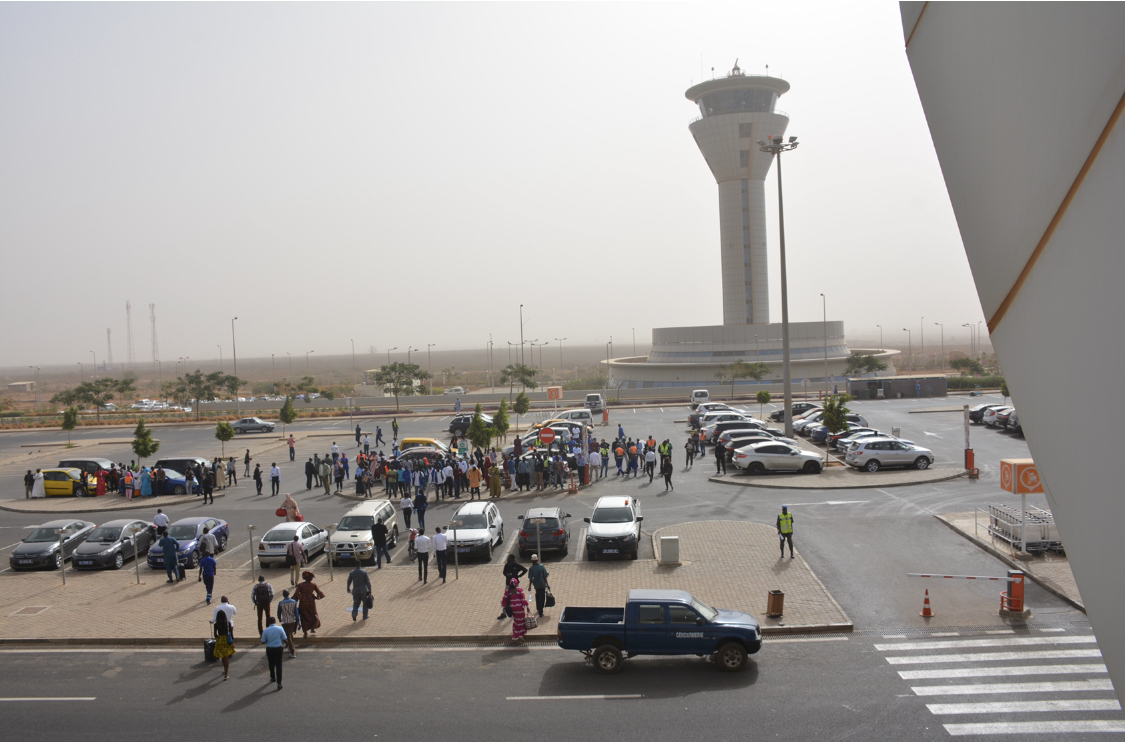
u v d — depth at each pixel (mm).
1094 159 3293
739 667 15547
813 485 33656
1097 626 3600
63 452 57969
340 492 37312
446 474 34906
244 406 87438
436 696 14820
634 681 15250
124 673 16531
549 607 19844
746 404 73500
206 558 21484
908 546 24141
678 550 23109
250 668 16688
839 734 12695
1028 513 23969
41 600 22000
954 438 46719
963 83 4117
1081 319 3436
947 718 13164
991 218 4027
